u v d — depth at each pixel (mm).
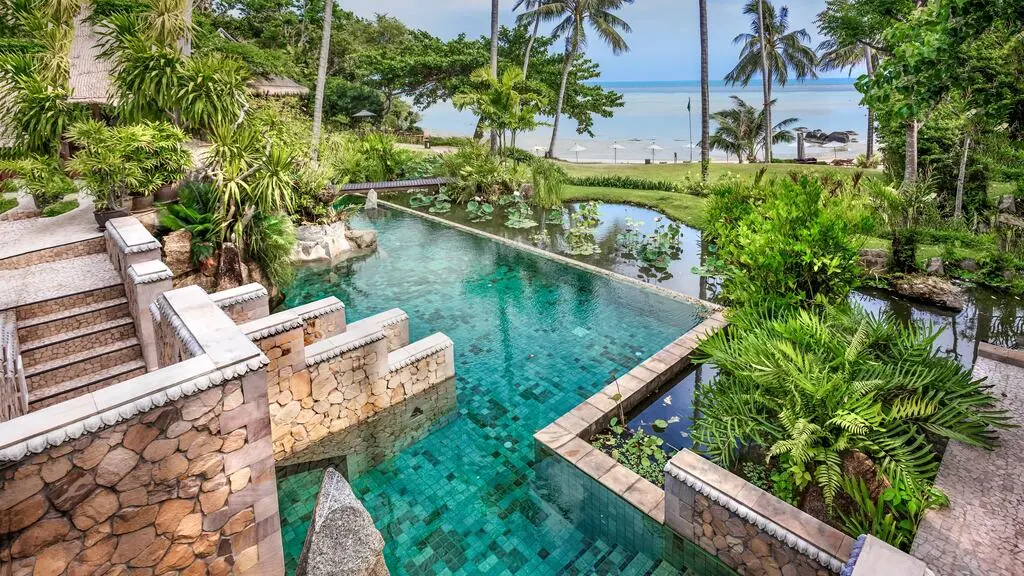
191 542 3586
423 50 31672
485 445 5949
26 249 7688
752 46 36312
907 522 3795
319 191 12188
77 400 3146
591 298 10102
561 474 5434
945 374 4852
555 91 31375
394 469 5574
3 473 2820
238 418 3621
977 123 11664
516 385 7133
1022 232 10867
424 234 14406
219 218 8680
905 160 15375
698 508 4281
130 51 9266
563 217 16141
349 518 3197
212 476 3592
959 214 12500
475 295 10258
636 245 13086
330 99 30500
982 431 4602
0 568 2904
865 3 14250
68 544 3104
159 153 8688
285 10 28844
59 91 9703
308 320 6676
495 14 24281
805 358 5098
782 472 4852
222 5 26641
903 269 10094
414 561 4438
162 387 3291
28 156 9828
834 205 8195
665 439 5973
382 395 6410
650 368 7070
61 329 6504
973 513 3842
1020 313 8930
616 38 30234
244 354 3670
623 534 4703
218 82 9383
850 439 4523
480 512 4977
